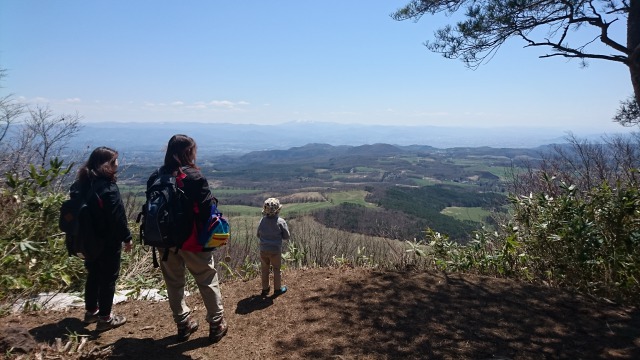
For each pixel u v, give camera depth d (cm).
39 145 670
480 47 561
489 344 292
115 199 298
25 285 377
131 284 471
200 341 306
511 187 826
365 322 325
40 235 447
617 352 281
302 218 879
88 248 291
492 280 419
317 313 343
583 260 402
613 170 682
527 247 476
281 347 294
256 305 365
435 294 377
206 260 296
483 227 549
